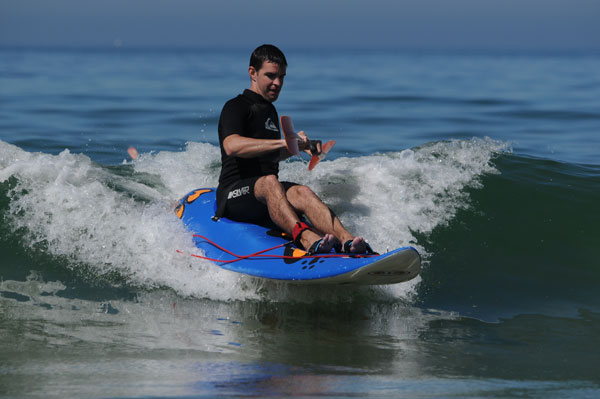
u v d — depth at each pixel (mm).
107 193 20406
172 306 15812
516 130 46438
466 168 23125
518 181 22672
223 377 11578
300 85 85375
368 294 16719
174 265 17578
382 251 19047
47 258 18031
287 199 16812
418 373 12227
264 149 16391
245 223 17625
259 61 17469
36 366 11930
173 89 78250
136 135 39656
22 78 97500
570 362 13070
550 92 80562
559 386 11734
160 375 11602
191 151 25781
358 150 36625
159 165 24109
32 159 21625
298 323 14977
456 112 56156
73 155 23328
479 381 11891
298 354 13078
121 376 11492
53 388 10828
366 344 13797
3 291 16219
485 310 16062
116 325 14438
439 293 17078
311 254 15438
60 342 13289
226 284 16859
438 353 13391
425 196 21484
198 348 13227
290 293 16609
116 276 17344
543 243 19672
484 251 19297
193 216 18812
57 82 88688
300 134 16656
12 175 20578
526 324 15195
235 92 73875
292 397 10562
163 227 18578
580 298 16766
